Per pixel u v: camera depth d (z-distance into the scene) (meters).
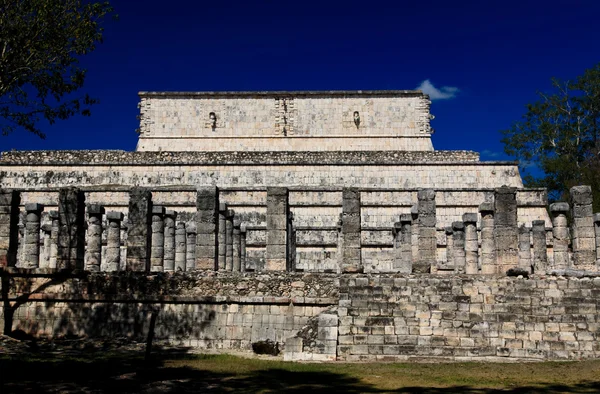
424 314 19.33
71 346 20.27
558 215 26.19
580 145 57.81
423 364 17.39
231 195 44.41
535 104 59.03
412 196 44.03
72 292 22.34
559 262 25.86
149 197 24.09
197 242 24.16
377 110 56.66
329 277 21.83
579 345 18.45
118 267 27.53
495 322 19.12
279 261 23.94
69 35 23.83
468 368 16.61
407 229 29.95
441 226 43.84
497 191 24.33
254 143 56.22
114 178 47.78
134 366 16.38
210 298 21.80
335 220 43.47
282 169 47.94
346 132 56.31
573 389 13.82
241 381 14.48
